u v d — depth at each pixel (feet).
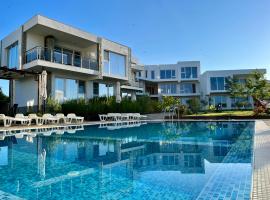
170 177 15.72
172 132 42.88
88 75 71.92
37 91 59.62
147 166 18.88
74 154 23.88
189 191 13.17
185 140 32.83
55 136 36.94
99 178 15.83
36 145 29.22
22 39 60.23
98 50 72.74
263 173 13.28
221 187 12.42
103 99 72.69
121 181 15.16
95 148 27.20
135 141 32.32
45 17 57.72
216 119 69.00
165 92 146.30
